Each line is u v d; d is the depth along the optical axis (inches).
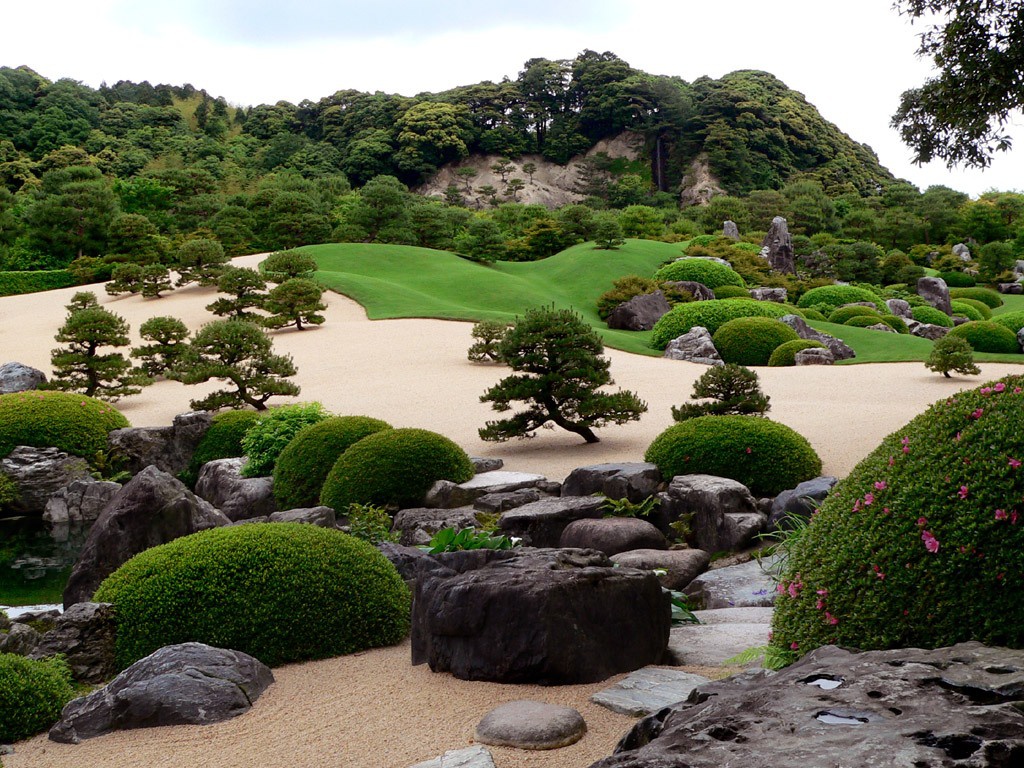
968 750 94.5
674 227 2910.9
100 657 247.3
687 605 315.9
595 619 210.5
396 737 178.5
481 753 157.6
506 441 697.0
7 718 204.7
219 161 4475.9
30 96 4687.5
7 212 2322.8
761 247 2445.9
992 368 1009.5
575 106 5600.4
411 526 466.3
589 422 648.4
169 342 1114.7
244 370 853.8
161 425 836.6
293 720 196.5
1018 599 138.9
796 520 380.8
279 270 1553.9
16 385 949.2
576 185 5093.5
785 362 1125.1
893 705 108.9
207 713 201.0
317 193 3120.1
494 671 208.7
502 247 2177.7
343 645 257.0
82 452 714.2
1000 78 413.1
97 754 186.7
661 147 5078.7
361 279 1716.3
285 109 5698.8
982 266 2635.3
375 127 5334.6
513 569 225.3
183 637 248.5
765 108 5147.6
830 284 2091.5
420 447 517.3
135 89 6092.5
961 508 147.5
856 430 624.7
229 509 579.5
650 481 458.6
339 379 1005.2
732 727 108.3
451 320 1392.7
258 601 252.4
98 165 4121.6
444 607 219.6
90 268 1973.4
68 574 491.2
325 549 268.2
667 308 1595.7
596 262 2087.8
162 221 2632.9
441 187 5078.7
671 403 810.8
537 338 642.2
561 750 162.9
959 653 128.3
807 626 160.7
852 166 5310.0
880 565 152.7
